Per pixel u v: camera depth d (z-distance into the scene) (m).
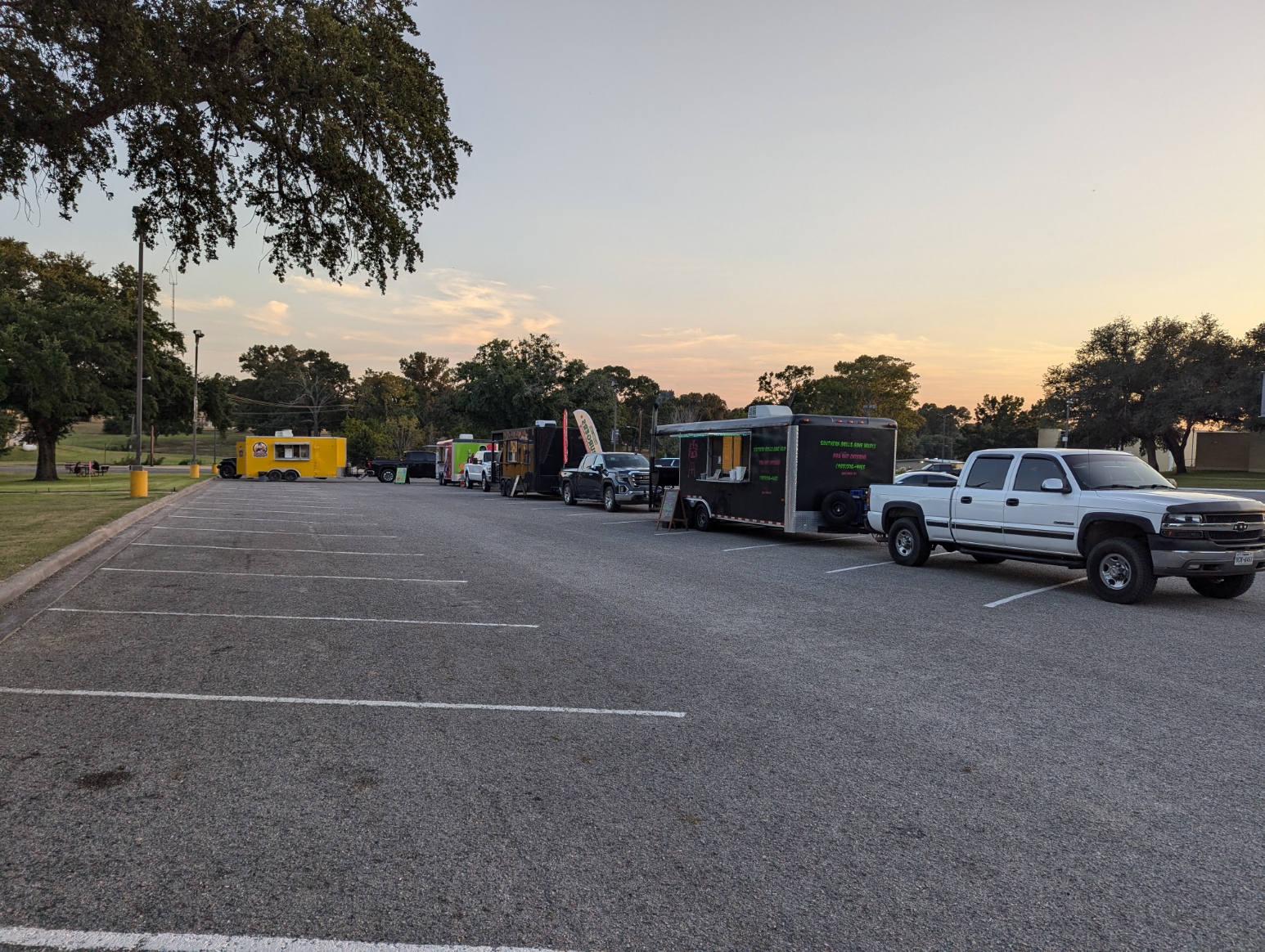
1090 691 5.67
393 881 3.02
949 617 8.29
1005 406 115.12
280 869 3.08
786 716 5.07
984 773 4.17
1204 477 63.72
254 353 139.38
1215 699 5.50
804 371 92.88
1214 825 3.60
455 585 9.91
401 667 6.06
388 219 11.45
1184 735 4.77
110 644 6.61
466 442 44.75
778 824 3.56
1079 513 9.80
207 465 79.06
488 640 6.99
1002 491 10.84
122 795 3.73
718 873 3.12
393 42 10.73
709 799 3.81
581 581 10.38
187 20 9.16
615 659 6.41
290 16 9.34
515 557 12.65
